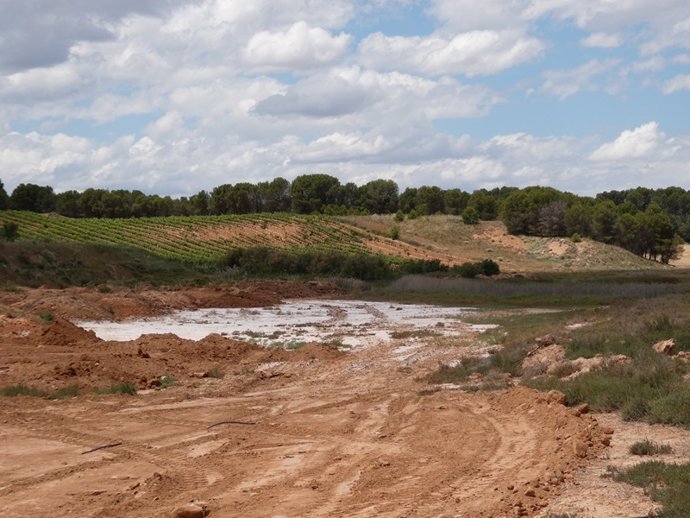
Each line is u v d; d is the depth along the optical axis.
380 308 48.78
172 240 97.31
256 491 9.65
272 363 23.33
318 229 111.56
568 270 105.00
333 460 11.30
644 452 10.64
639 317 23.44
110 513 8.82
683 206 170.25
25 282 54.41
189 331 33.94
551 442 11.87
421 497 9.16
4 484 10.20
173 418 15.05
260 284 59.25
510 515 8.27
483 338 28.27
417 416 14.66
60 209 139.88
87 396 17.61
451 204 156.75
